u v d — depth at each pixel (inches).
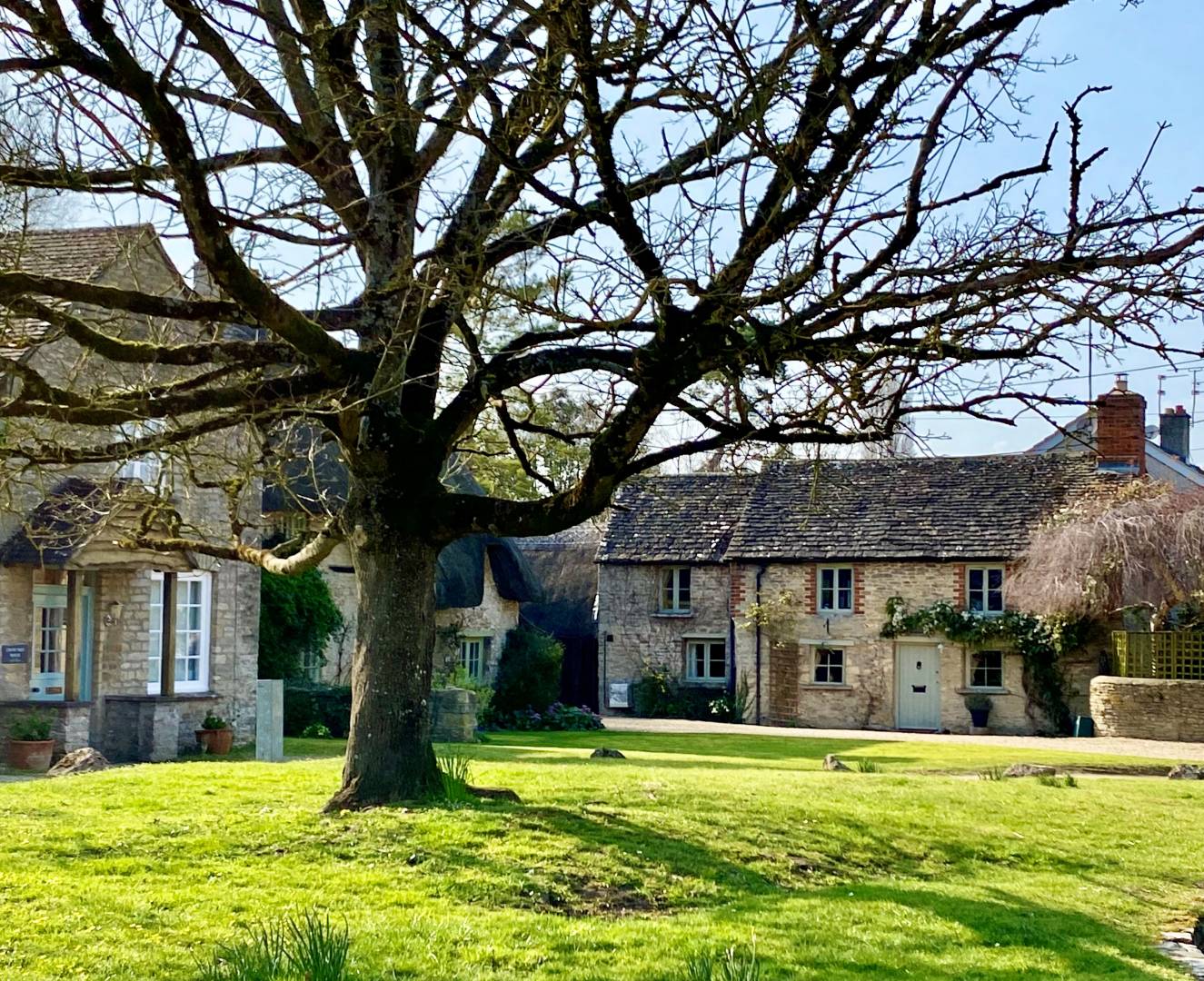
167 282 745.0
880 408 445.4
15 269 364.5
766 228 320.5
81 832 391.2
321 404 408.8
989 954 324.8
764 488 1519.4
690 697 1472.7
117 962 277.7
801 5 297.4
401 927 309.3
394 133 396.5
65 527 707.4
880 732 1300.4
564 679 1617.9
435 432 422.3
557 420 540.4
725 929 328.8
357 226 421.7
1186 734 1171.9
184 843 380.8
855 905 368.8
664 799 482.3
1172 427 1920.5
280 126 378.9
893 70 304.8
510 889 350.6
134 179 342.6
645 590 1504.7
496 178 415.5
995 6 309.3
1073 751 976.9
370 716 434.3
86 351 417.7
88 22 288.2
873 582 1406.3
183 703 829.8
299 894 335.9
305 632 1056.8
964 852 466.9
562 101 343.6
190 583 869.2
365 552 431.5
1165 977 317.7
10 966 273.0
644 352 350.0
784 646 1430.9
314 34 338.6
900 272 335.9
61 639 778.2
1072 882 437.4
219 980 260.5
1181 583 1200.2
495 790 464.8
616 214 328.8
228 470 658.8
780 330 336.5
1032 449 1595.7
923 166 307.0
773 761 805.2
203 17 342.3
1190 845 506.6
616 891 363.9
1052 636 1310.3
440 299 378.9
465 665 1338.6
